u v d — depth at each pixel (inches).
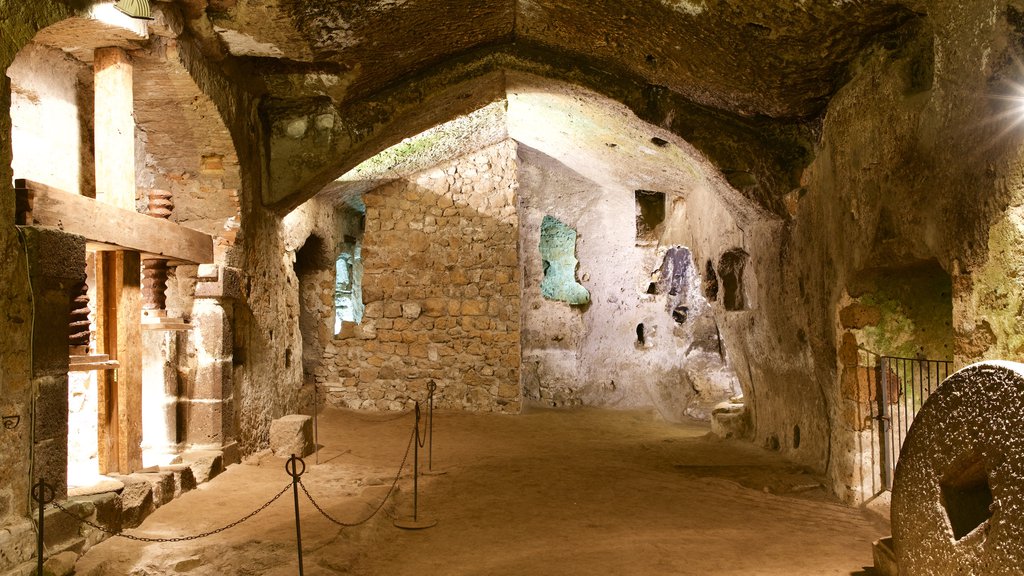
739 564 142.1
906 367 187.2
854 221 183.3
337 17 191.6
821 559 144.4
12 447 128.3
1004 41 117.6
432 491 213.9
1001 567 90.7
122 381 179.0
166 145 221.3
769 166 230.4
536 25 220.5
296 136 249.6
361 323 388.5
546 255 446.0
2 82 128.2
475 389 383.6
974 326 128.3
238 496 193.9
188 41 193.6
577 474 237.6
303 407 351.6
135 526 163.5
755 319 274.2
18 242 131.3
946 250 137.9
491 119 335.0
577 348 433.7
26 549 127.6
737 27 176.6
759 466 246.5
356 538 163.3
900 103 157.1
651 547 154.1
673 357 422.9
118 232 165.6
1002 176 118.6
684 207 373.7
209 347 217.9
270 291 261.7
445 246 386.9
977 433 99.3
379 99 246.4
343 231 417.7
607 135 305.6
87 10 154.3
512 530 173.5
